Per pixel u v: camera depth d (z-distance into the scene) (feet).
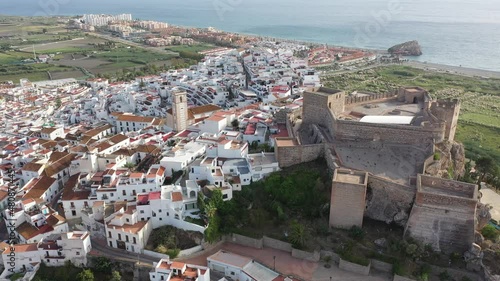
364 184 330.75
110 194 382.22
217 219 359.25
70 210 383.65
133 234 335.06
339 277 316.19
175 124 558.97
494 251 305.94
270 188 386.32
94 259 335.67
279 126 500.33
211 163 404.57
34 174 441.68
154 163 440.45
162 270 304.09
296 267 327.06
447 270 306.76
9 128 613.11
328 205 359.46
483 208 342.64
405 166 369.91
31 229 357.82
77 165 437.58
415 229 325.62
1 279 329.52
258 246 350.23
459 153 422.41
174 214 355.77
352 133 406.62
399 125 392.06
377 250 324.60
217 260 324.39
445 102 432.25
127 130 611.88
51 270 334.44
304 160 410.31
